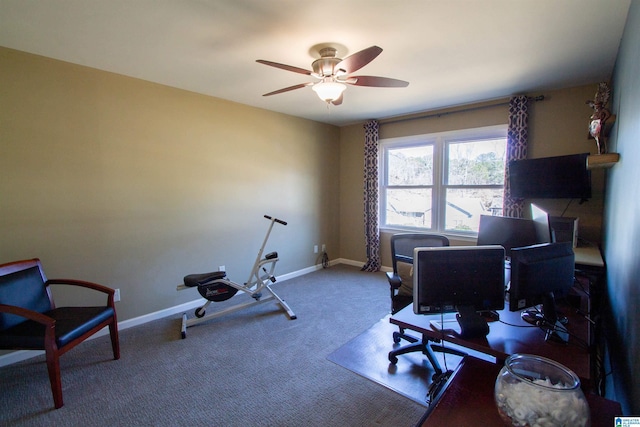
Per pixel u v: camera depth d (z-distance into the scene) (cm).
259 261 358
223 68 279
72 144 270
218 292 318
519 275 155
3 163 239
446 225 452
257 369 240
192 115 349
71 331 207
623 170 190
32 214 253
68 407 199
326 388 218
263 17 194
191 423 186
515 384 96
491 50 246
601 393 201
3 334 199
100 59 260
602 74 301
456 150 435
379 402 203
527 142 366
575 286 222
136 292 315
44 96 254
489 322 172
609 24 205
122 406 200
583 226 339
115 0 175
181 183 344
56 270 266
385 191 514
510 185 365
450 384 122
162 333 298
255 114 414
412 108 432
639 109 145
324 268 529
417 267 160
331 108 427
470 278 162
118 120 295
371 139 496
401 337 272
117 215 299
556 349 144
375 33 217
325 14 192
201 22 200
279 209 454
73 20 196
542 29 212
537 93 360
